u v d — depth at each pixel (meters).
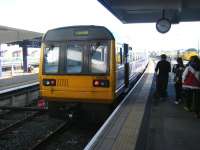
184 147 7.52
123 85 14.20
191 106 11.94
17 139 10.71
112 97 11.22
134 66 19.69
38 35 30.00
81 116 11.67
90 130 11.80
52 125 12.60
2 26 24.52
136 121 9.68
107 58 11.24
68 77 11.52
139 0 14.35
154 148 7.42
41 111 13.91
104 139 7.76
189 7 15.80
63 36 11.67
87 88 11.36
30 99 18.48
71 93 11.51
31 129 12.01
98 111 11.43
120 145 7.28
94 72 11.33
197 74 11.09
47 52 11.85
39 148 9.61
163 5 15.20
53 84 11.71
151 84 20.11
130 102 13.19
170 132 8.91
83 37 11.46
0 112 14.91
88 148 7.04
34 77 26.11
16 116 14.61
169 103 13.85
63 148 9.78
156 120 10.48
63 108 11.80
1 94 15.63
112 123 9.42
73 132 11.55
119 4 15.00
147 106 12.47
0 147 9.84
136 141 7.60
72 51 11.55
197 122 10.20
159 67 14.63
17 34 28.84
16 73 40.12
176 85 13.64
